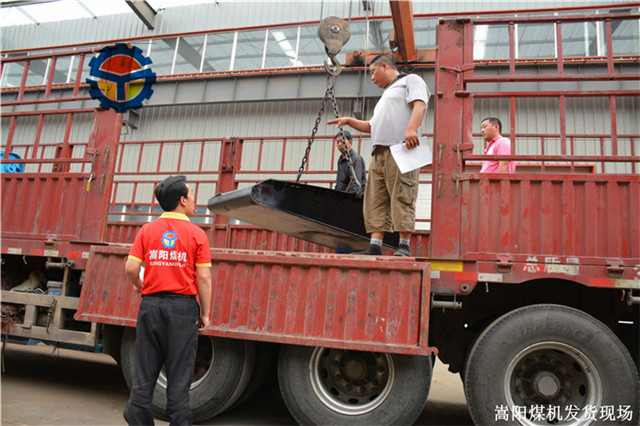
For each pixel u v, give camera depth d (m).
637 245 3.27
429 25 16.11
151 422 2.86
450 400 5.38
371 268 3.52
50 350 7.44
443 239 3.49
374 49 16.72
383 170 3.91
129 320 3.97
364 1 15.94
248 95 17.02
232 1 19.06
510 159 3.49
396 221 3.72
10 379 5.14
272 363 4.76
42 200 4.77
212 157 17.25
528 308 3.42
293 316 3.61
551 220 3.39
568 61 13.91
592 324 3.30
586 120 13.81
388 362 3.56
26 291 4.87
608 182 3.36
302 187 4.20
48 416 3.90
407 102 3.79
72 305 4.41
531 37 15.38
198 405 3.85
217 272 3.88
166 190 3.12
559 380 3.46
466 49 3.70
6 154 5.09
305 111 16.91
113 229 7.48
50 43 21.11
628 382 3.22
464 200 3.50
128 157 18.00
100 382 5.38
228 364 3.86
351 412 3.54
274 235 6.46
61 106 18.55
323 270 3.63
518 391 3.47
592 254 3.31
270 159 16.64
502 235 3.42
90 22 20.56
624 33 14.84
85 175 4.64
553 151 13.80
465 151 3.56
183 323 2.93
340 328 3.49
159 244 2.99
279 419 4.27
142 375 2.88
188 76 17.67
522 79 3.58
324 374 3.76
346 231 4.41
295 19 18.02
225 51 18.80
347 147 4.88
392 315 3.42
